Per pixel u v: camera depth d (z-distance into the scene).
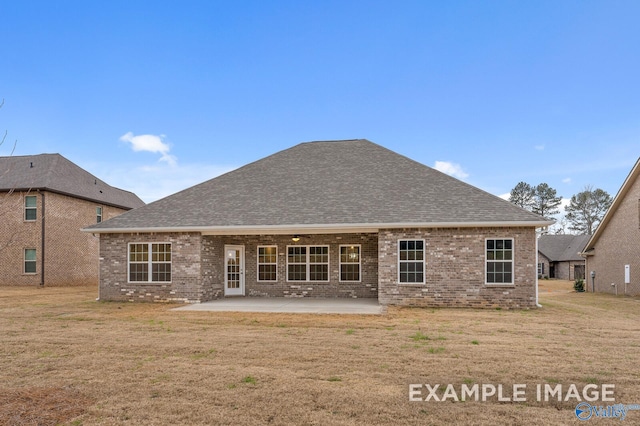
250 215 15.49
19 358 7.62
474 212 14.11
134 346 8.55
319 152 19.88
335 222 14.39
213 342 8.89
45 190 24.56
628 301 18.47
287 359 7.48
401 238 14.27
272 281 17.59
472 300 13.78
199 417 4.86
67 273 26.08
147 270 15.80
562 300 18.95
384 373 6.61
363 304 14.80
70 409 5.12
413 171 17.31
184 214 16.19
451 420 4.80
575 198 62.72
